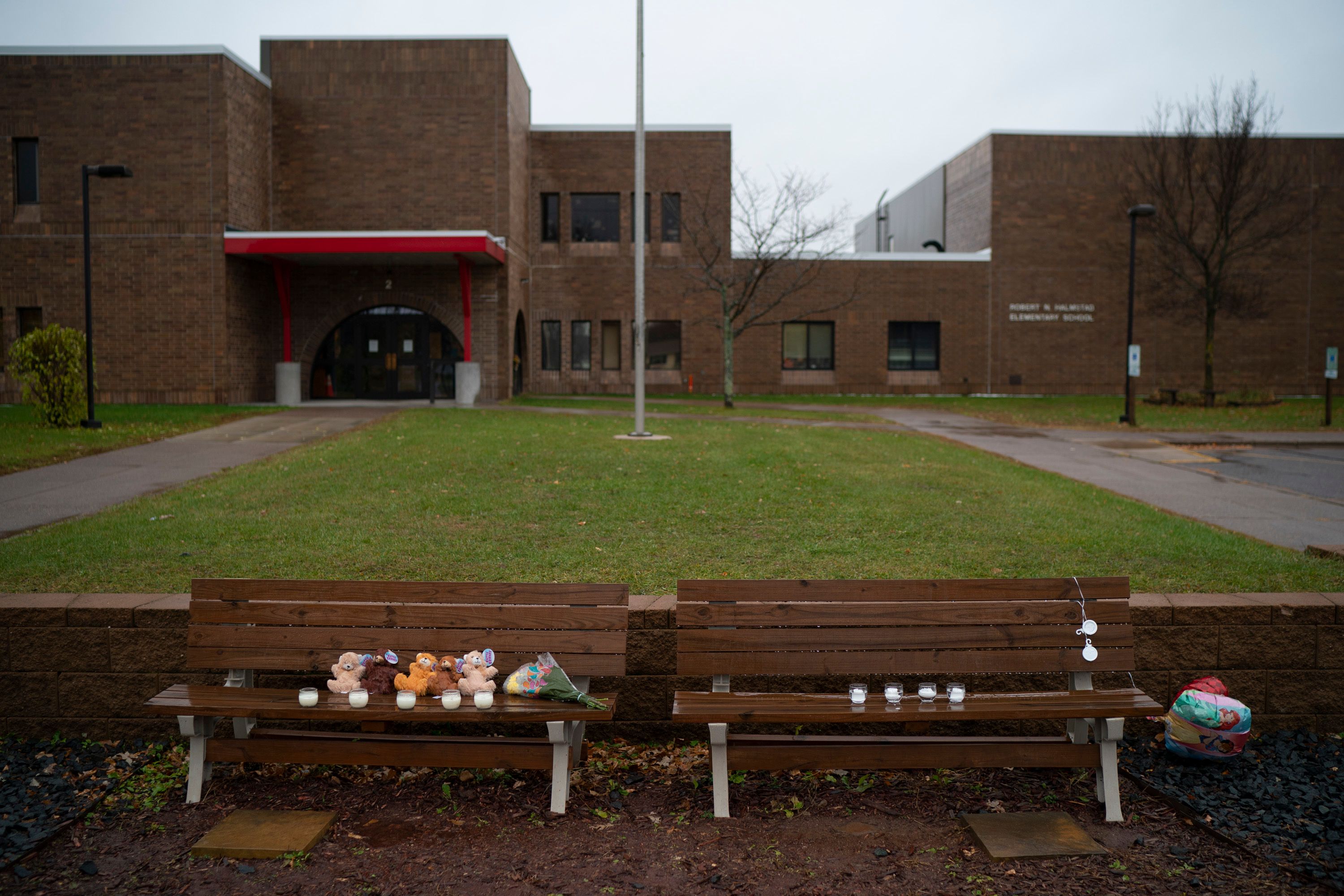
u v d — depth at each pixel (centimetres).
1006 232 3838
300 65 2862
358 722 527
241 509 967
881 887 396
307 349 2867
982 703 472
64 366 1812
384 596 488
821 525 908
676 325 3666
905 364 3844
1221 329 3900
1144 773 510
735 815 463
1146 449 1883
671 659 541
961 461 1493
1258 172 3428
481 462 1312
